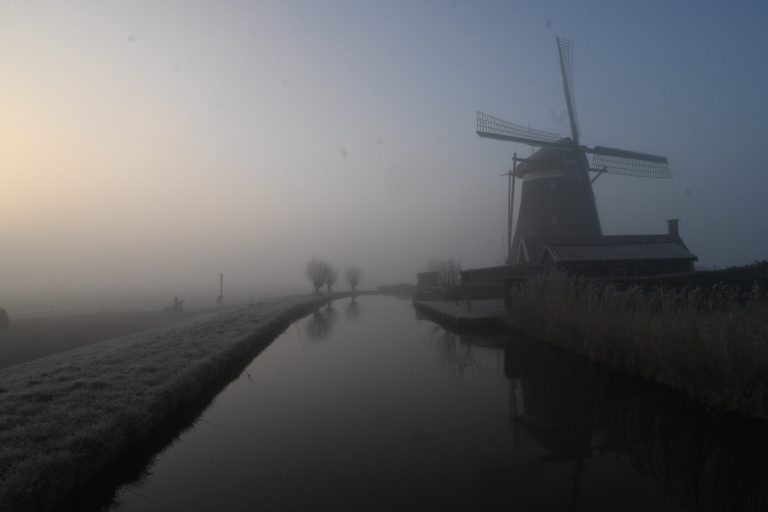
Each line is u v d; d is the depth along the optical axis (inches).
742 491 179.3
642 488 183.0
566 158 1224.2
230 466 213.9
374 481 193.2
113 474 206.7
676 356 303.3
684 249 836.6
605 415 273.1
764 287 522.6
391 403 313.1
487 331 668.7
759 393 242.5
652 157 1352.1
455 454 221.1
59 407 240.1
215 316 843.4
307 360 484.1
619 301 416.8
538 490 181.9
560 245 812.6
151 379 300.0
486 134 1224.8
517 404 302.7
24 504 156.5
